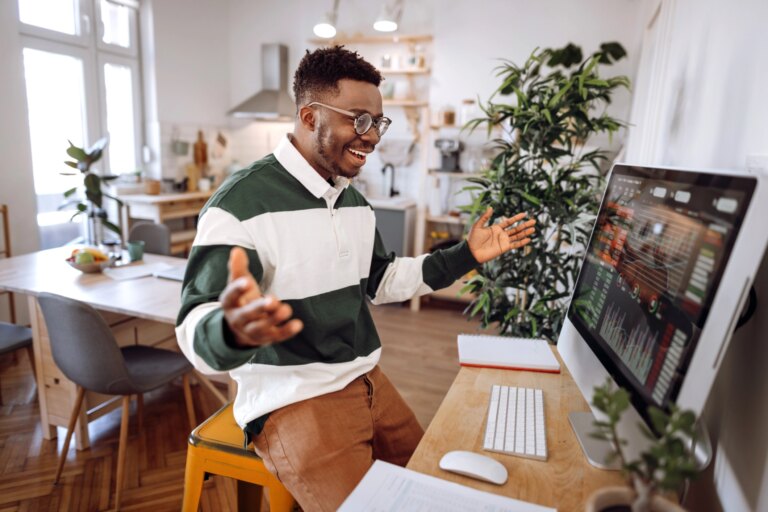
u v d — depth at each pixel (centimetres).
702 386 66
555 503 79
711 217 71
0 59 340
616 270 100
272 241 109
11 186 353
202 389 281
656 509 60
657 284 82
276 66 505
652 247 87
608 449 92
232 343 75
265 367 112
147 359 212
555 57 319
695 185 77
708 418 107
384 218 446
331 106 109
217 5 520
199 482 130
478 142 449
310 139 116
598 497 65
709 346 66
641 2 360
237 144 558
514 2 425
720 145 124
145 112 469
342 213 124
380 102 114
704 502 106
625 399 58
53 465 212
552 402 112
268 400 113
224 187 110
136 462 216
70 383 219
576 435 98
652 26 292
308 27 501
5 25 341
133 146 462
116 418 250
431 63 460
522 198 200
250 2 524
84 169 327
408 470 86
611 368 91
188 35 491
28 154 362
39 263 254
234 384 208
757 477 78
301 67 115
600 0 402
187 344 90
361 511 76
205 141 523
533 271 209
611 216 109
